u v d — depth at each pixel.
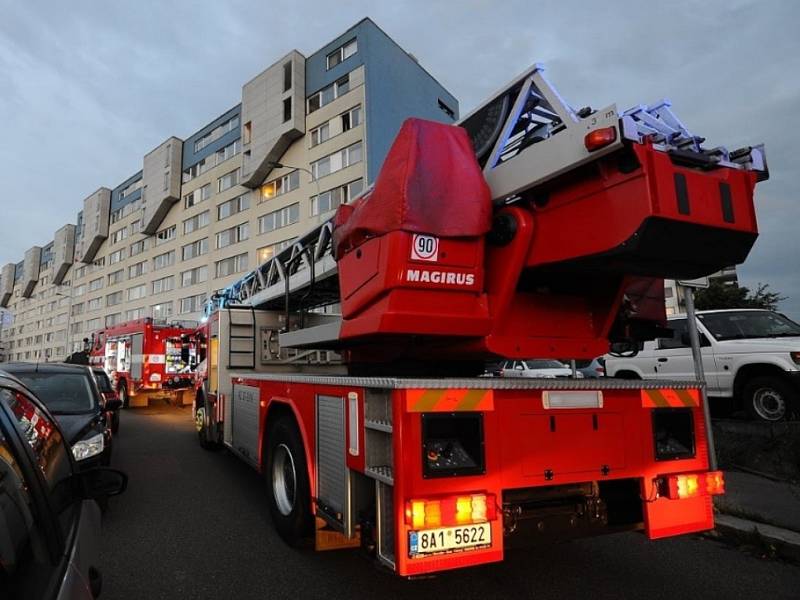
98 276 68.62
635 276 3.80
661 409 3.50
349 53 35.66
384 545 2.83
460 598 3.52
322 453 3.72
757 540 4.43
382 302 3.50
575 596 3.56
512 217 3.46
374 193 3.58
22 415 1.99
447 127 3.61
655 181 2.71
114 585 3.74
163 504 5.86
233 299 10.95
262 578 3.86
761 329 8.40
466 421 2.92
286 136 37.84
